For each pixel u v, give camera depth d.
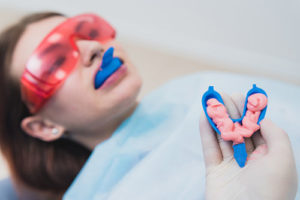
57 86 0.64
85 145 0.84
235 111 0.51
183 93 0.82
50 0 1.50
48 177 0.85
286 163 0.44
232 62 1.36
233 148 0.47
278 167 0.43
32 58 0.63
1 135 0.82
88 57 0.64
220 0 1.27
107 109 0.67
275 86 0.77
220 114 0.45
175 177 0.65
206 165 0.52
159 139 0.74
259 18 1.26
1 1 1.52
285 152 0.45
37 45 0.67
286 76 1.32
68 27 0.66
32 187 0.90
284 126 0.66
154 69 1.35
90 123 0.71
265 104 0.45
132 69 0.71
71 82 0.64
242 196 0.44
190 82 0.84
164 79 1.31
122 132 0.75
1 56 0.70
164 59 1.38
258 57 1.33
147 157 0.69
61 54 0.63
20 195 0.93
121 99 0.67
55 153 0.83
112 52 0.63
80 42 0.65
